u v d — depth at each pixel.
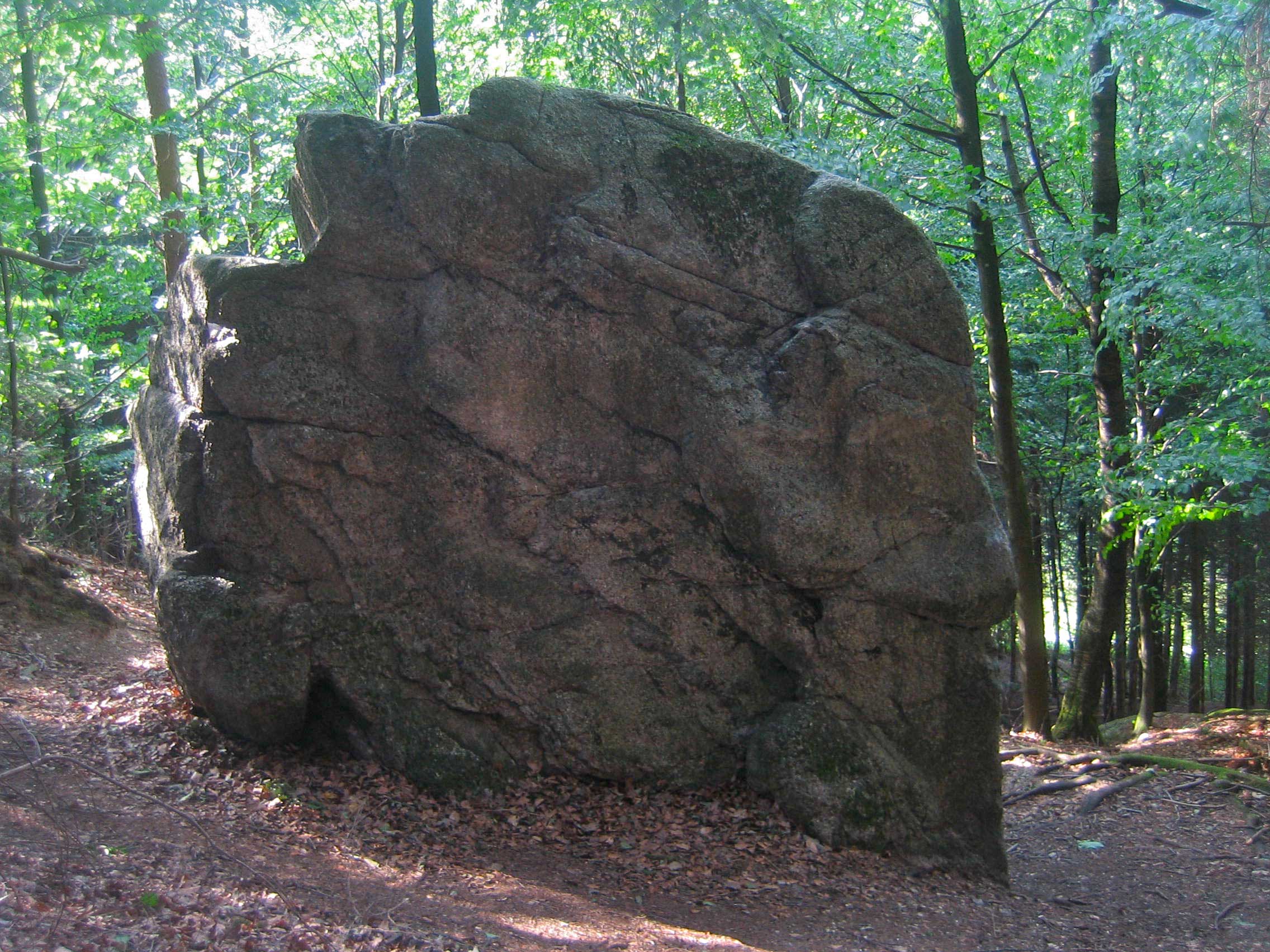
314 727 8.27
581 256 8.20
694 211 8.37
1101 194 14.47
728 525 8.18
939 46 16.91
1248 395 13.93
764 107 20.66
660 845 7.66
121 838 5.88
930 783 8.30
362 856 6.71
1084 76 14.82
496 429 8.22
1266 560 23.17
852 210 8.38
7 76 16.06
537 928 5.86
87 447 16.95
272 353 8.17
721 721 8.26
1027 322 18.59
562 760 8.14
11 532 10.95
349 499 8.25
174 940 4.49
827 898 7.21
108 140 15.55
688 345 8.27
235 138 20.91
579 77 19.66
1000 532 8.44
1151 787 12.21
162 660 10.52
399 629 8.18
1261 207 9.56
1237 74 8.95
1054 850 10.30
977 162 14.38
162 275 18.33
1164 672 22.33
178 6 15.67
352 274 8.30
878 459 8.23
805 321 8.25
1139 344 16.34
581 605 8.25
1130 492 13.98
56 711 8.43
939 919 7.22
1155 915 8.36
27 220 15.02
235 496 8.16
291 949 4.73
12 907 4.36
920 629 8.34
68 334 18.12
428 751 7.98
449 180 8.16
